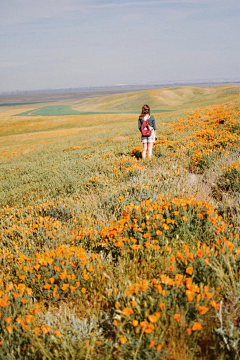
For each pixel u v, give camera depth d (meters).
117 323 1.73
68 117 72.81
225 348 1.64
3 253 3.20
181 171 5.34
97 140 20.97
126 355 1.63
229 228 2.82
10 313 2.02
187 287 1.88
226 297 2.00
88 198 5.23
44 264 2.57
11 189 8.70
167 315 1.82
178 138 11.57
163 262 2.47
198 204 3.10
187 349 1.59
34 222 4.20
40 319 2.09
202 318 1.79
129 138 16.66
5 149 35.59
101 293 2.34
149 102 134.75
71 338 1.87
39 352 1.78
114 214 3.89
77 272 2.49
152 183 4.81
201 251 2.18
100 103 186.00
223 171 4.39
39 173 10.48
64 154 15.37
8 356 1.69
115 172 6.72
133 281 2.36
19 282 2.66
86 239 3.27
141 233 3.02
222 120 14.19
